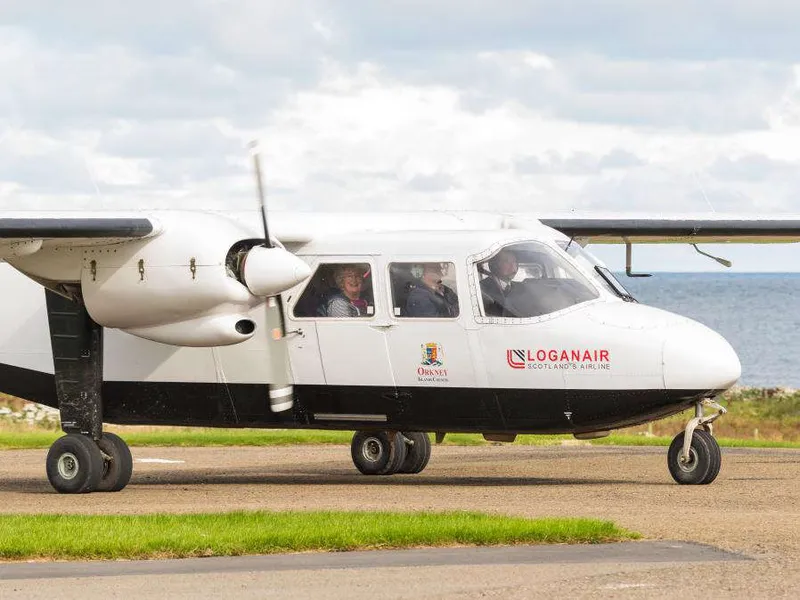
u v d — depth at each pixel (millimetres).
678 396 36344
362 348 39000
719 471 40312
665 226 43938
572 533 26672
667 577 22469
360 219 41000
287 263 36719
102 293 37969
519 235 38531
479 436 68250
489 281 37844
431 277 38438
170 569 23547
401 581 22219
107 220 35938
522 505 33156
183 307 37250
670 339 36344
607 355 36594
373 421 39562
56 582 22266
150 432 75312
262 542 25656
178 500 36562
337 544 25766
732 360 36469
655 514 30969
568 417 37344
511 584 21922
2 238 35688
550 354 37094
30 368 42906
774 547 25578
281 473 47812
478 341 37781
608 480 41281
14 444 64875
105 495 39000
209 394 40906
